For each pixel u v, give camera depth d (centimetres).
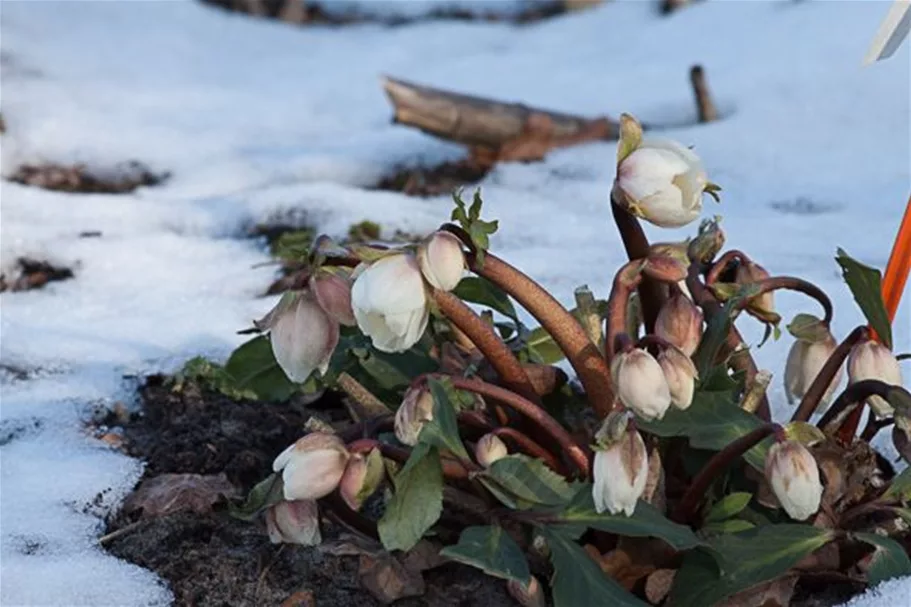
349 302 116
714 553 117
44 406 144
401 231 175
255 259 170
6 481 134
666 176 114
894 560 117
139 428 142
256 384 140
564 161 199
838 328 147
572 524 117
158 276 166
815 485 113
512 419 124
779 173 190
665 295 124
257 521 130
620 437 111
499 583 124
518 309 152
